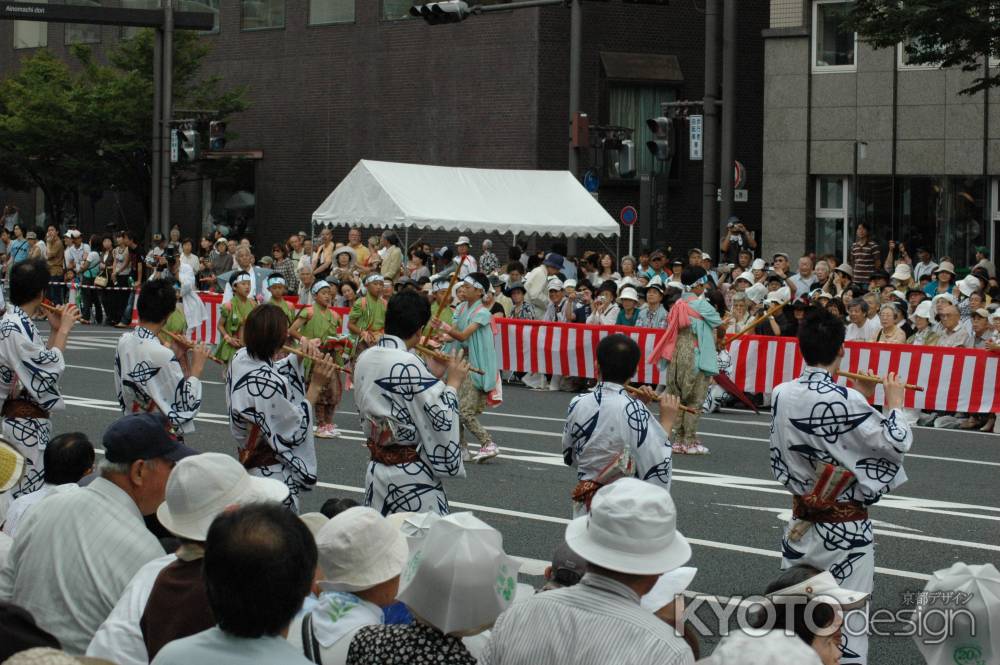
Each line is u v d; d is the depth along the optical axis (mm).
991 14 24797
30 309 10938
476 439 17359
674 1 38438
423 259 29188
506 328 23875
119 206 50594
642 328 22234
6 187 49875
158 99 36375
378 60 41625
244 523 4148
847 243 35000
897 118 34000
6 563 5957
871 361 20000
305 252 30969
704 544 11328
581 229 28141
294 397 9156
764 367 21172
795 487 7582
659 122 29203
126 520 5918
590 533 4711
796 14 34875
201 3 46031
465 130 39375
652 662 4465
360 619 5215
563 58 37906
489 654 4629
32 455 10852
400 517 6285
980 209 33188
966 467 15672
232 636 4160
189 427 10641
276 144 44469
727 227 28141
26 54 54906
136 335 10625
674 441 16531
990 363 19062
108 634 5355
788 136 35312
